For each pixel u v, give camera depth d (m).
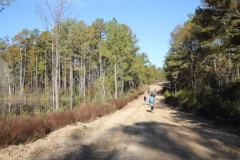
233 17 22.86
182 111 30.36
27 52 89.69
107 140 11.49
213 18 23.48
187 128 15.75
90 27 59.28
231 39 23.34
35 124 12.30
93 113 20.84
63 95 47.44
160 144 10.80
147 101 53.06
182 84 56.16
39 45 86.38
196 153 9.41
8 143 10.33
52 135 12.40
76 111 18.98
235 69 50.53
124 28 45.62
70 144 10.44
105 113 24.33
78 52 61.56
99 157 8.63
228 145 10.91
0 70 51.41
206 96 29.16
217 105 23.47
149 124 17.31
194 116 24.00
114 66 46.81
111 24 45.50
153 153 9.25
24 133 11.18
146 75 94.75
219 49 26.11
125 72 54.56
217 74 48.50
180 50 45.97
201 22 24.67
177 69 53.56
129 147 10.12
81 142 10.91
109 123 17.55
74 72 70.62
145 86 114.56
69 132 12.83
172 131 14.37
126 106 38.34
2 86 50.06
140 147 10.14
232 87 25.05
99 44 60.34
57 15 21.75
